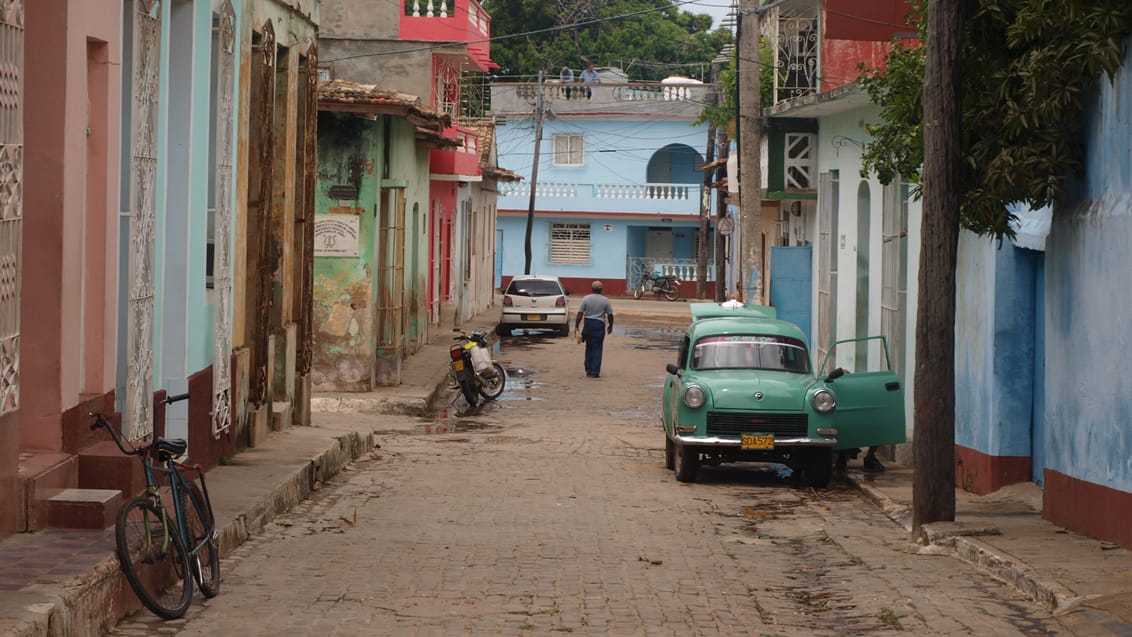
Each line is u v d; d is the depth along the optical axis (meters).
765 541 13.91
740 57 28.77
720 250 52.56
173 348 14.20
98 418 9.56
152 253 12.52
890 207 21.78
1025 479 16.03
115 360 11.55
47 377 10.31
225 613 9.80
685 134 72.00
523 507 15.71
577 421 26.28
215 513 12.89
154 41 12.40
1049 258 13.96
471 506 15.70
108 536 9.70
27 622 7.59
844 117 25.70
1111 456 12.34
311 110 20.48
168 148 14.26
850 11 25.89
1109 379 12.37
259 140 17.33
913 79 15.39
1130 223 11.90
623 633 9.44
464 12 38.91
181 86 14.27
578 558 12.45
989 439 16.14
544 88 71.88
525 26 76.38
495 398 29.75
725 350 19.41
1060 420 13.62
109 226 11.28
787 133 28.56
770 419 17.92
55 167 10.19
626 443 22.88
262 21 17.23
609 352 41.41
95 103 11.16
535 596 10.67
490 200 59.41
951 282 13.38
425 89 39.03
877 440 18.22
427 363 33.97
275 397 19.61
